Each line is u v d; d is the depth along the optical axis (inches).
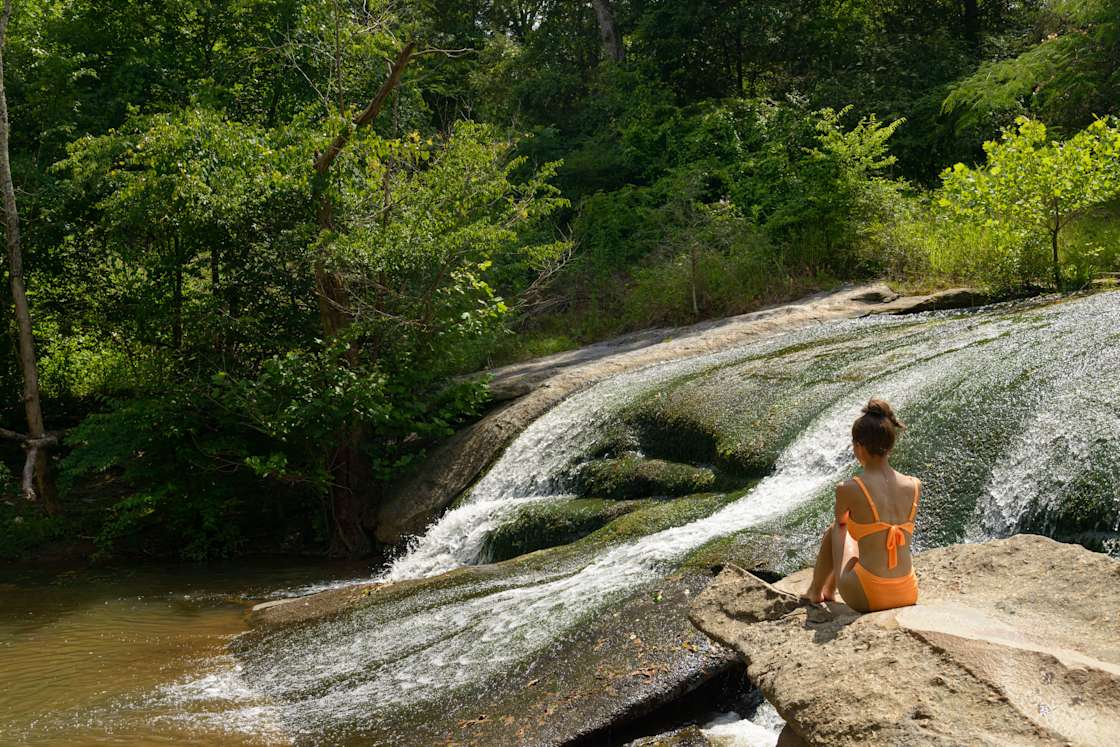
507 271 733.3
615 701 228.4
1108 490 247.9
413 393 543.5
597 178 1000.9
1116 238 522.6
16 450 674.2
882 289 593.0
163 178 513.0
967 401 313.6
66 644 346.0
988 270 550.0
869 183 690.8
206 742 244.5
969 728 142.5
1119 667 147.1
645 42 1033.5
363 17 636.7
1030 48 816.3
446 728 240.7
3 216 576.4
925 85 884.6
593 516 378.6
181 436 520.7
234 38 684.1
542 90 1093.1
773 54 1013.2
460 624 304.0
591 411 470.3
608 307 812.0
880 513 182.5
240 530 549.0
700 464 393.7
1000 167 516.4
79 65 657.6
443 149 578.6
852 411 347.3
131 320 590.2
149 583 457.7
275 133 530.3
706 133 877.8
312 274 524.1
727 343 561.3
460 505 473.7
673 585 274.8
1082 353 315.9
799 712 160.4
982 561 194.2
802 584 210.8
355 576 458.0
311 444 512.7
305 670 295.4
